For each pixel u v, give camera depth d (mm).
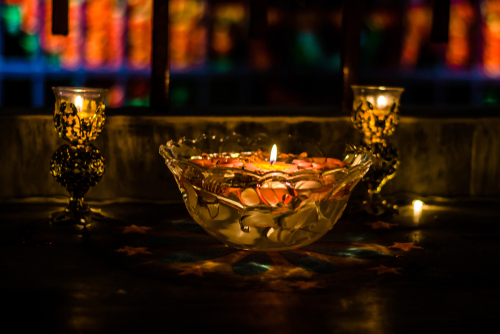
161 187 1427
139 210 1381
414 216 1379
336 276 1118
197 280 1097
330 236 1262
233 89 2836
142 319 1007
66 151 1301
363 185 1448
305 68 2807
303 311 1029
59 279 1096
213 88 2824
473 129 1478
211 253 1177
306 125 1445
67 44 2645
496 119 1480
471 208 1440
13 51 2648
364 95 1350
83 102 1280
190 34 2740
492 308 1045
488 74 2826
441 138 1475
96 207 1389
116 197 1424
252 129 1436
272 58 2797
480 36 2789
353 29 1496
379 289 1085
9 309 1023
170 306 1033
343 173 1122
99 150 1405
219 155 1246
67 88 1274
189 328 992
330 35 2762
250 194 1097
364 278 1114
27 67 2650
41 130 1401
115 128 1409
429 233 1292
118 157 1416
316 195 1102
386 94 1344
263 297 1058
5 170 1396
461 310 1039
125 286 1079
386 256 1189
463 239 1270
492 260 1186
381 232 1290
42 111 1468
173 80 2803
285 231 1106
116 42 2662
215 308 1031
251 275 1111
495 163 1491
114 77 2703
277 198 1092
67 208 1318
